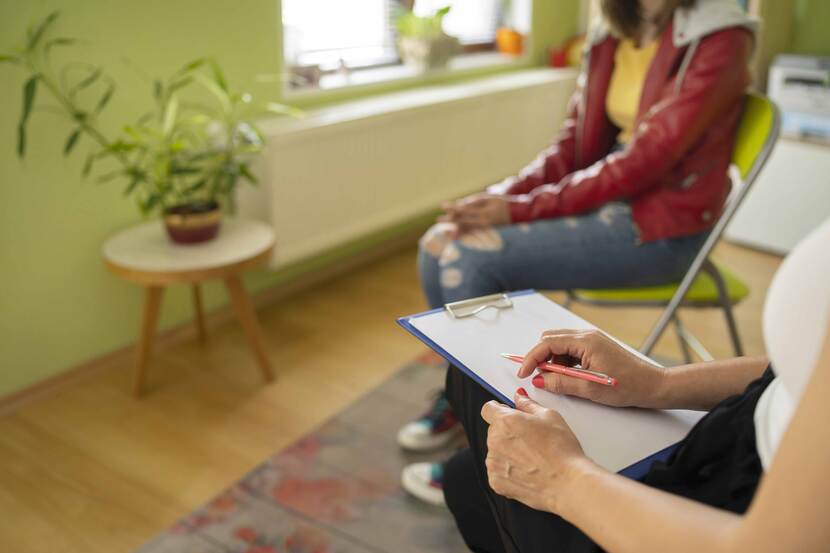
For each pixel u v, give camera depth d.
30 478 1.81
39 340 2.14
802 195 3.09
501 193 1.97
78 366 2.24
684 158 1.71
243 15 2.43
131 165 2.20
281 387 2.20
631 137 1.83
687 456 0.77
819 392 0.52
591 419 0.87
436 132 3.03
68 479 1.80
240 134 2.25
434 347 0.99
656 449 0.83
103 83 2.12
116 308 2.31
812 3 3.44
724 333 2.58
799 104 3.12
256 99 2.55
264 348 2.20
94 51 2.08
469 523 1.07
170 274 1.92
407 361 2.35
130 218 2.29
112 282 2.28
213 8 2.34
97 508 1.71
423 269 1.77
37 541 1.61
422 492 1.73
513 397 0.89
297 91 2.69
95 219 2.20
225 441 1.95
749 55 1.68
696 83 1.64
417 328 1.03
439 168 3.10
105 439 1.96
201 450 1.92
